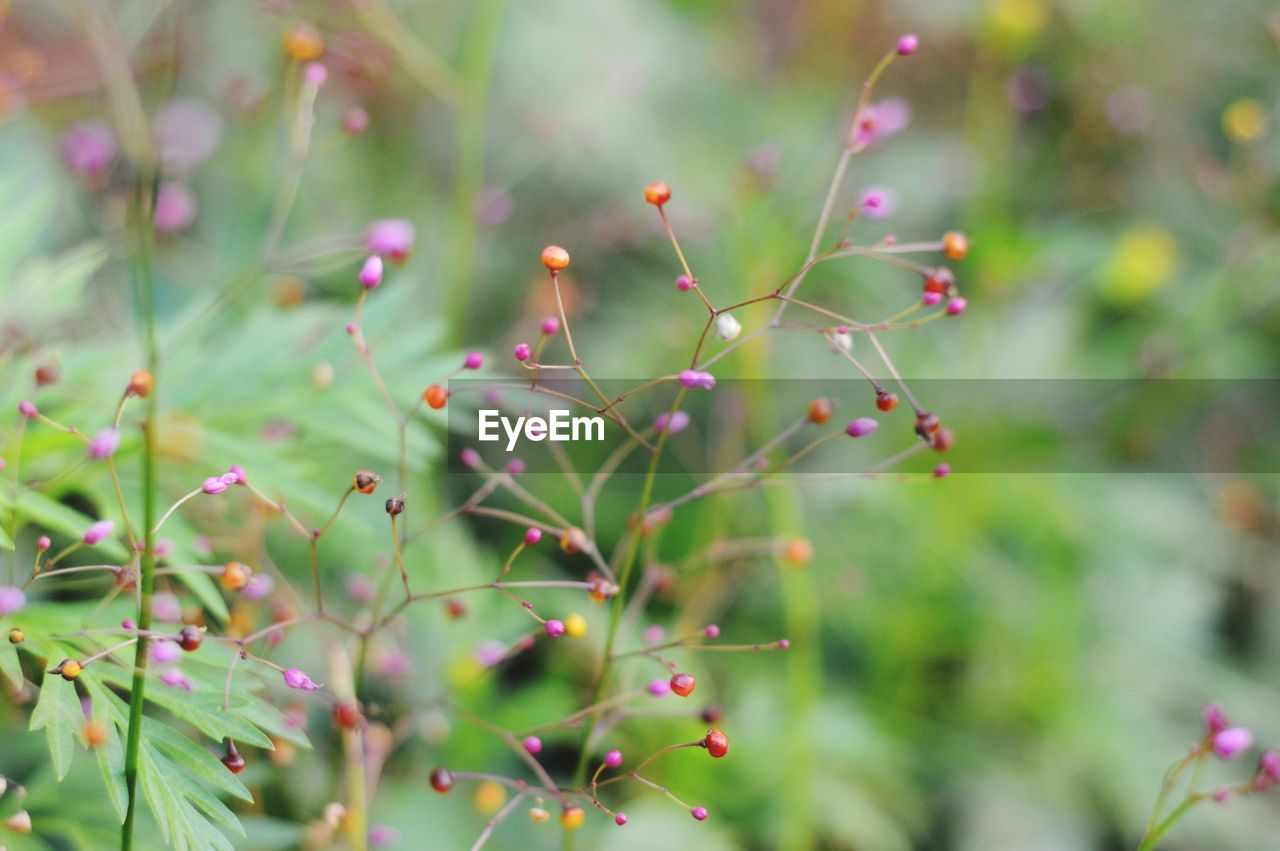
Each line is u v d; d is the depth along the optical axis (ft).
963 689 2.81
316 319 2.15
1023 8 3.01
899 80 3.74
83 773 2.02
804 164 3.12
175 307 2.51
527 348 1.94
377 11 2.39
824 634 2.80
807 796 2.35
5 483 1.98
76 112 2.52
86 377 2.09
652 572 2.22
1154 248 3.17
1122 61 3.68
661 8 3.83
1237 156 3.47
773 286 2.39
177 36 2.10
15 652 1.89
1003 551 3.04
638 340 2.92
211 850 1.86
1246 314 3.38
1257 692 2.96
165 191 2.34
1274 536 3.25
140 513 2.02
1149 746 2.72
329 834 2.06
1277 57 3.89
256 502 2.10
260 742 1.88
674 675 1.92
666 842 2.29
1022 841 2.58
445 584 2.33
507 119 3.35
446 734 2.24
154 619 1.95
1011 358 3.12
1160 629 2.94
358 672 2.00
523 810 2.31
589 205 3.25
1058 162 3.61
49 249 2.43
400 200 3.12
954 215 3.39
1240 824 2.66
